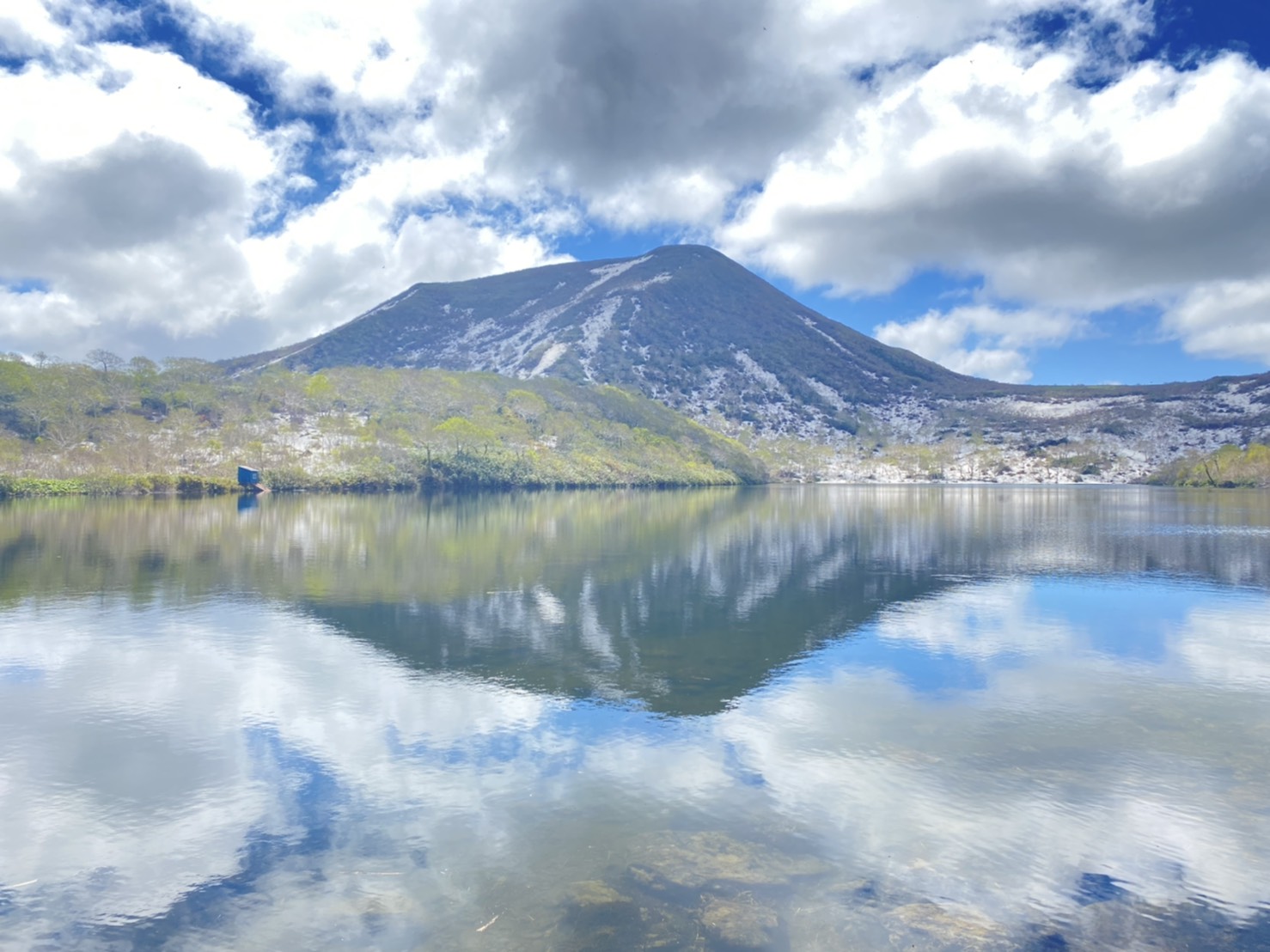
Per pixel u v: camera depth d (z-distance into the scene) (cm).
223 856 1405
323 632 3002
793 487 19788
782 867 1366
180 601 3547
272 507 9200
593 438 18750
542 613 3388
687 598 3741
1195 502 12225
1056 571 4703
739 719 2098
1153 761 1841
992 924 1213
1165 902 1280
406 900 1266
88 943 1170
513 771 1759
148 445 12794
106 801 1619
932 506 11156
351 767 1777
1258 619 3381
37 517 7469
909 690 2364
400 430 15512
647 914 1223
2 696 2250
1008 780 1731
